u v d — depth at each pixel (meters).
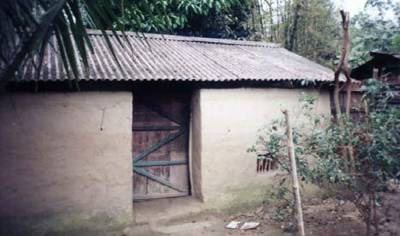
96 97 4.75
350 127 4.43
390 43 7.60
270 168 5.98
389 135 4.09
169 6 8.56
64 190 4.62
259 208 5.84
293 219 5.05
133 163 5.80
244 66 6.23
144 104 5.86
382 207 5.27
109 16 3.10
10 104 4.36
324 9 10.33
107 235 4.84
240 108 5.68
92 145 4.75
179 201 5.71
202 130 5.43
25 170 4.44
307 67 6.95
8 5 2.45
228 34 10.25
